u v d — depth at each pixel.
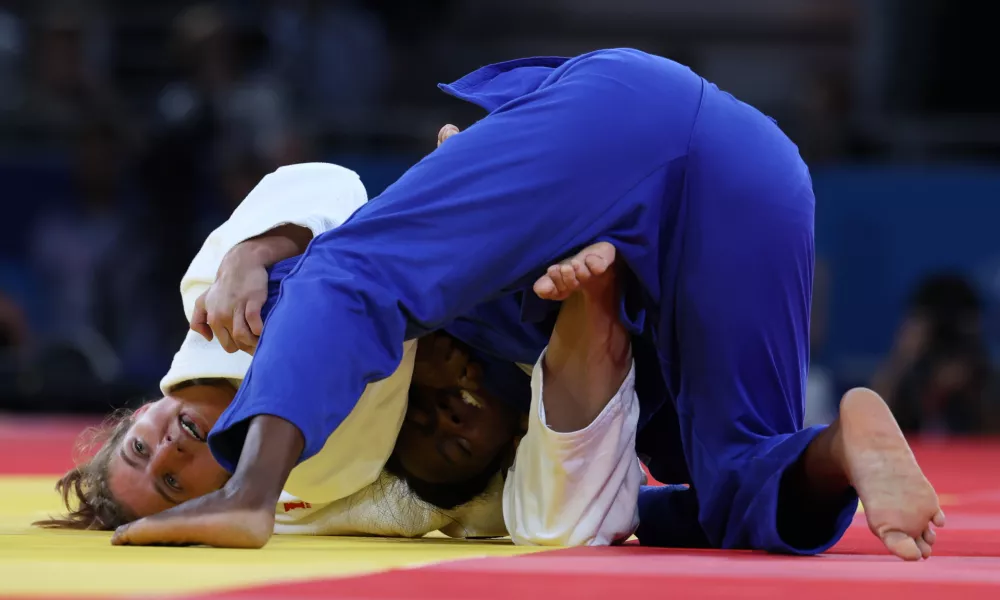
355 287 7.66
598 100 8.29
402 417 9.00
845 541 9.41
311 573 6.19
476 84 9.41
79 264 31.00
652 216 8.32
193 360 9.09
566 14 46.09
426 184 7.97
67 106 33.28
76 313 30.64
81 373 28.42
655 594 5.64
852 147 34.50
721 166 8.38
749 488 8.13
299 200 8.84
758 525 7.96
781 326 8.47
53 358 28.39
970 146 34.41
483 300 8.11
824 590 5.86
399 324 7.76
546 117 8.20
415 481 9.34
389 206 7.93
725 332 8.34
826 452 7.77
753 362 8.40
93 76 33.91
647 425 9.45
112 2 38.75
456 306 7.96
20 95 34.25
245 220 8.79
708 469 8.46
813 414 28.69
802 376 8.72
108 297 30.25
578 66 8.59
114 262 30.17
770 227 8.39
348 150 33.12
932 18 37.97
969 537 9.57
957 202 30.62
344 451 8.87
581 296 8.27
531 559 7.13
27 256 31.28
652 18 46.09
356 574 6.20
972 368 28.33
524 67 9.50
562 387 8.42
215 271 8.77
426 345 9.09
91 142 31.36
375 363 7.67
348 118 34.22
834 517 8.03
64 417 28.28
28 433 24.95
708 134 8.43
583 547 8.27
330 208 8.84
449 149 8.09
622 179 8.20
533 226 8.02
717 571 6.61
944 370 28.39
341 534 9.59
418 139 33.25
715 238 8.34
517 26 45.69
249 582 5.81
